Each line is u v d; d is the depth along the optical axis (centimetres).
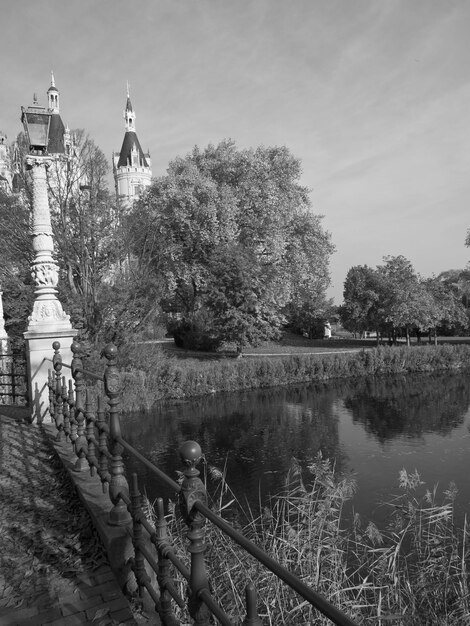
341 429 2139
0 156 2548
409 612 564
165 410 2534
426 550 715
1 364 1142
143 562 331
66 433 653
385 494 1294
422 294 4866
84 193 2284
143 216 2875
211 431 2109
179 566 246
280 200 3794
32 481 537
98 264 2298
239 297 3469
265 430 2131
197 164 4038
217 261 3528
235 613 475
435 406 2617
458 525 1000
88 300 2228
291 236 4059
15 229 2200
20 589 345
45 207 827
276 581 526
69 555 386
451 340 5819
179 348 4291
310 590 151
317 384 3431
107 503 436
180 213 3381
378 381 3556
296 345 5066
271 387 3288
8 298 1995
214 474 890
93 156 2306
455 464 1577
